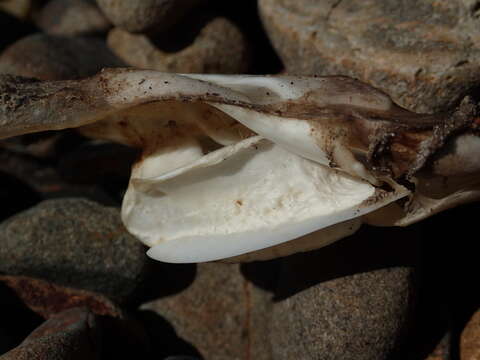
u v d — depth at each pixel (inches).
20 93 3.3
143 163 3.7
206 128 3.6
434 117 3.2
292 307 3.8
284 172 3.4
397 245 3.8
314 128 3.2
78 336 3.5
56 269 4.2
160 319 4.3
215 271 4.4
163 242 3.6
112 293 4.2
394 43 4.2
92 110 3.3
